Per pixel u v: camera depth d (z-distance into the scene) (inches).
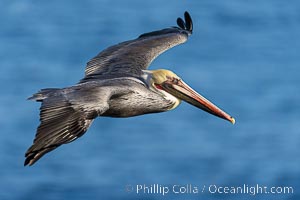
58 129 421.7
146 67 556.4
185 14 617.9
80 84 474.6
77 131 422.6
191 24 616.1
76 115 429.1
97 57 559.5
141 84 519.8
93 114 431.8
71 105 434.9
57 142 416.5
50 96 447.8
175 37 592.1
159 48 575.8
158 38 588.7
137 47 571.8
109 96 458.0
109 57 557.9
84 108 433.4
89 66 554.3
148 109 520.7
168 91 550.0
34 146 411.5
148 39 585.3
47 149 412.8
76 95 444.8
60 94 448.1
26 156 406.9
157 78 547.8
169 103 541.0
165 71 553.0
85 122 426.9
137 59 558.3
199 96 551.2
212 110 554.9
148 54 566.3
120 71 541.3
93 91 452.4
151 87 545.3
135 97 508.4
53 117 428.5
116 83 499.8
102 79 515.8
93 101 440.5
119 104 506.0
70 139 419.5
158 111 530.9
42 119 428.8
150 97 517.0
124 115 516.1
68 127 422.9
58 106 434.6
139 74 544.4
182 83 553.0
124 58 556.4
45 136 417.4
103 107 439.5
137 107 512.7
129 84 508.1
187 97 548.7
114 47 570.3
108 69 544.4
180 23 620.1
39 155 409.7
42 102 443.2
